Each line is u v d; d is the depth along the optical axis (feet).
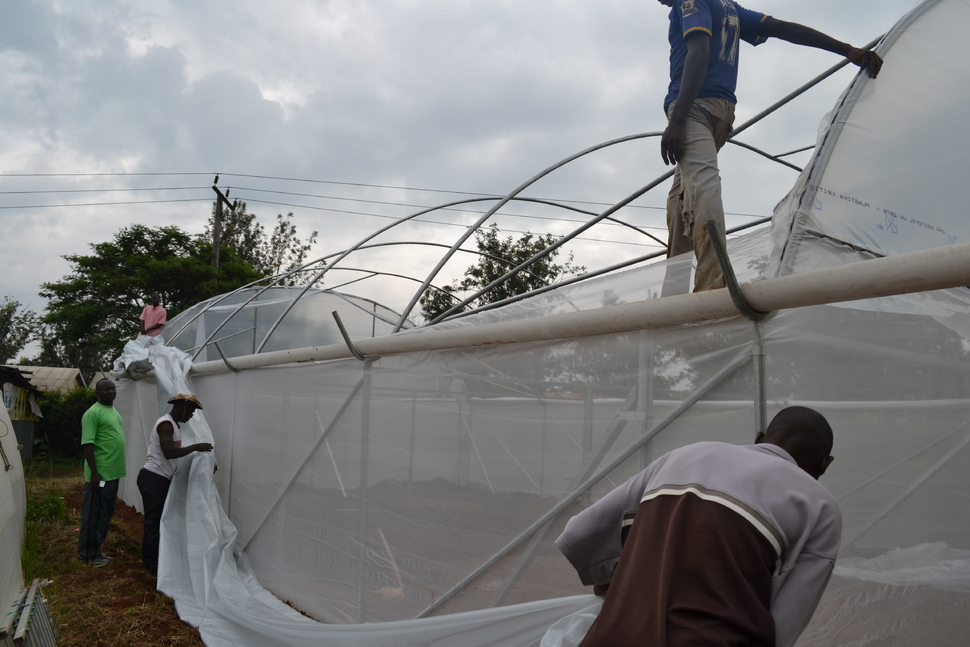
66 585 19.06
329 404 16.80
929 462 6.96
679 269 10.03
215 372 24.43
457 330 12.27
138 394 33.55
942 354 7.22
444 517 12.48
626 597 5.21
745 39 10.82
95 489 21.57
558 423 10.44
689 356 8.68
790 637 5.04
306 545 17.15
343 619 15.16
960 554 6.67
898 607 6.95
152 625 15.64
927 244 8.66
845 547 7.33
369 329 38.11
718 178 9.69
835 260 8.30
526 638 9.00
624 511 6.22
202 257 94.89
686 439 8.57
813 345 7.55
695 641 4.62
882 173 8.80
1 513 13.85
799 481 5.39
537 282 53.26
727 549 5.00
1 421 21.15
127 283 86.33
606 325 9.55
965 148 9.09
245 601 16.85
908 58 9.32
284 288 37.01
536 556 10.41
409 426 13.82
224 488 22.70
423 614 12.48
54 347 171.01
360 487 15.08
